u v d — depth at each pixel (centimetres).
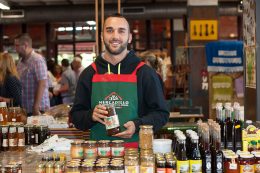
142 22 1731
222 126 355
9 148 419
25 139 455
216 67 898
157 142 348
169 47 1720
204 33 1041
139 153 327
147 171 305
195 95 1055
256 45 495
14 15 1459
